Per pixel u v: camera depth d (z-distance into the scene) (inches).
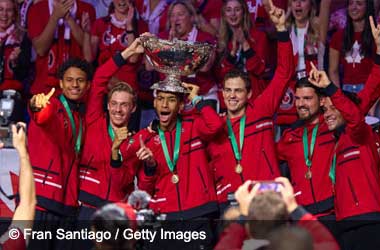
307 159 1115.9
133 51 1125.1
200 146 1098.1
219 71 1405.0
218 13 1414.9
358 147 1088.2
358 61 1400.1
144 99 1405.0
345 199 1086.4
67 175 1099.9
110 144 1103.6
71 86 1106.1
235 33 1406.3
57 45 1428.4
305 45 1409.9
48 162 1088.2
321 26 1406.3
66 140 1098.1
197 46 1100.5
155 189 1093.8
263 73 1401.3
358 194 1081.4
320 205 1106.1
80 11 1429.6
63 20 1424.7
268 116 1109.7
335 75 1411.2
